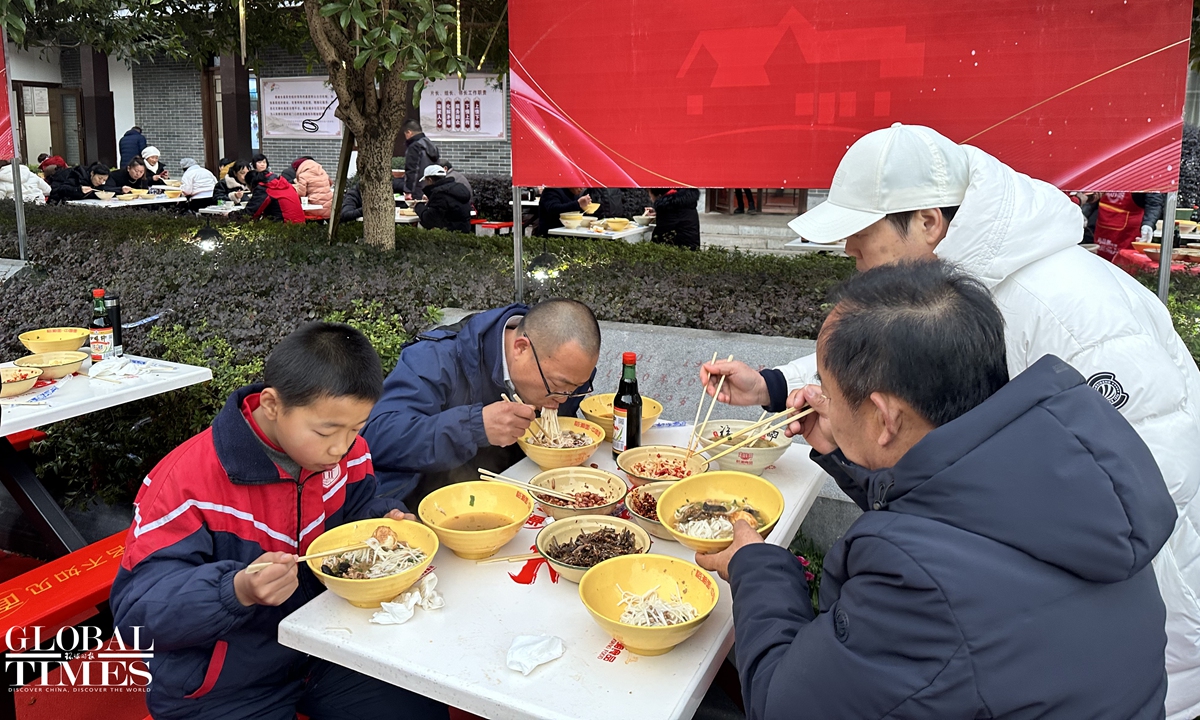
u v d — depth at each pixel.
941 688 1.04
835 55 3.37
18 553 3.70
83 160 18.92
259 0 6.78
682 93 3.63
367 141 5.85
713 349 3.80
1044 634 1.03
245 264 5.41
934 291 1.17
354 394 1.67
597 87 3.75
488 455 2.67
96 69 18.03
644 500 2.08
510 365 2.35
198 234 6.20
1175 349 1.84
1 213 7.68
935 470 1.11
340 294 4.77
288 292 4.84
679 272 4.90
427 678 1.44
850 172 1.93
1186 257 5.87
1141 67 2.94
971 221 1.76
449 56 4.40
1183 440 1.64
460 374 2.42
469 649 1.52
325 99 16.25
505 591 1.72
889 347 1.14
